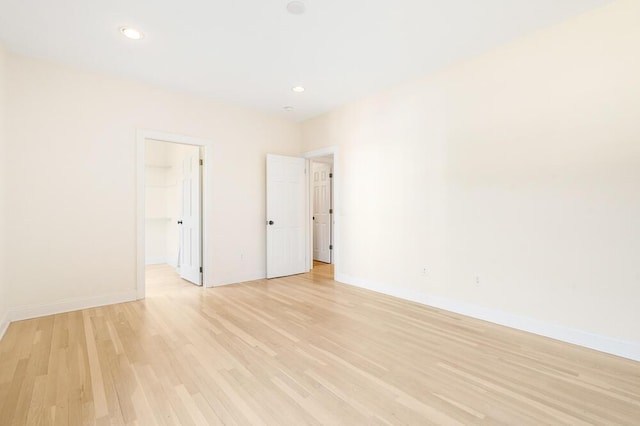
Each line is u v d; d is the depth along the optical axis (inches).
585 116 98.7
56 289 129.6
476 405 69.0
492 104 120.0
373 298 152.4
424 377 80.5
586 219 98.9
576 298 100.9
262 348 97.0
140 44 115.1
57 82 130.0
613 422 63.5
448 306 134.6
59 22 101.0
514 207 114.6
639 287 90.1
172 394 72.9
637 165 90.4
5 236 116.6
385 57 125.8
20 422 63.1
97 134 139.0
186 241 194.5
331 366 86.0
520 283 113.3
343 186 184.7
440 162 137.3
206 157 172.7
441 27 105.0
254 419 64.2
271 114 199.3
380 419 64.3
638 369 84.7
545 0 91.3
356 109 175.5
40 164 126.3
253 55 123.7
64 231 131.4
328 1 91.1
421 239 144.9
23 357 90.9
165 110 157.9
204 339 103.6
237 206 185.5
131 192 147.2
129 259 146.6
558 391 74.4
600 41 95.6
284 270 203.8
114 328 113.0
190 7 93.7
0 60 110.9
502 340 103.5
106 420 63.9
